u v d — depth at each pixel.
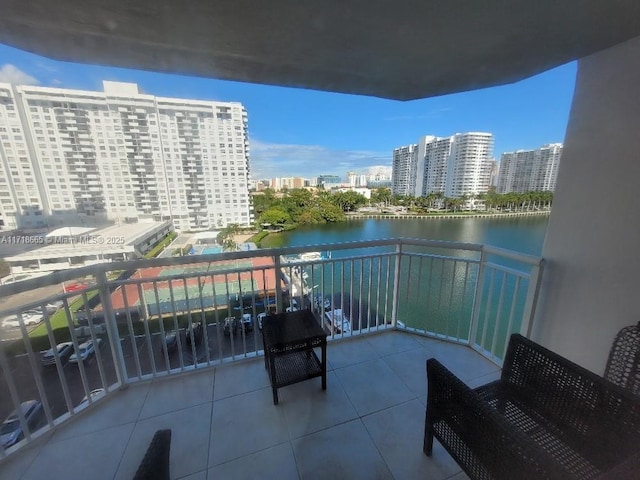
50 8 1.09
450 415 1.13
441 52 1.49
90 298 1.76
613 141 1.43
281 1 1.04
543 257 1.83
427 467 1.33
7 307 1.33
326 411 1.67
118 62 1.69
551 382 1.21
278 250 2.08
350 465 1.35
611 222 1.46
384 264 2.62
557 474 0.70
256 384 1.89
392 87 2.09
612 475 0.71
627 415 0.97
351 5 1.06
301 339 1.68
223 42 1.38
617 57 1.38
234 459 1.38
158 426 1.58
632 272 1.40
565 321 1.74
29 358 1.42
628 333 1.23
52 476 1.31
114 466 1.36
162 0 1.04
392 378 1.95
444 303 5.26
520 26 1.21
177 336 1.94
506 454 0.84
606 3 1.03
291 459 1.38
